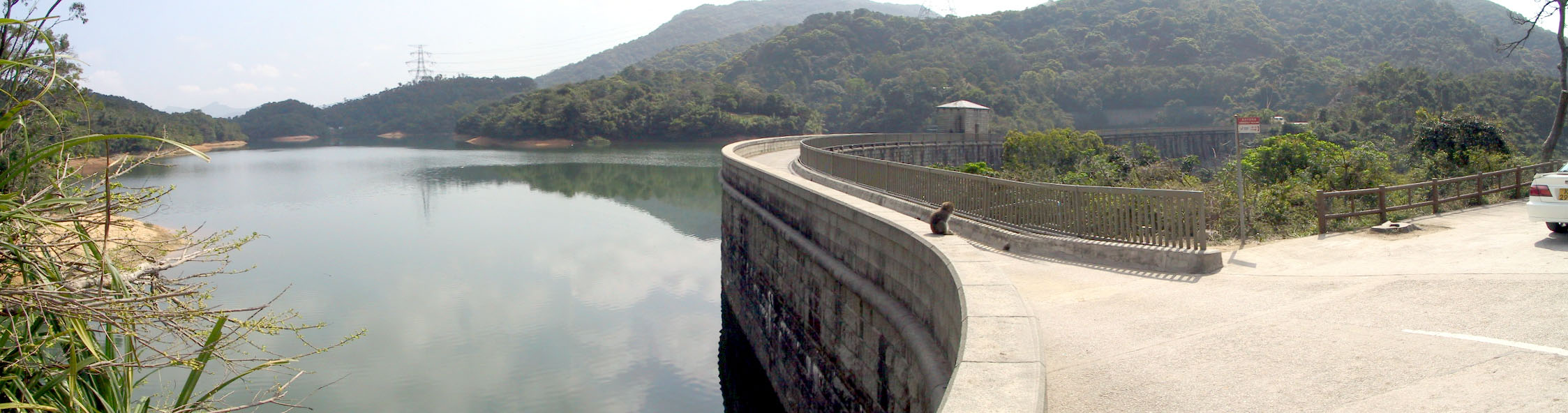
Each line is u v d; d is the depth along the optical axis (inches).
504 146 4763.8
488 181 2536.9
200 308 257.0
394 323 953.5
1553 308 294.4
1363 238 496.1
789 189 709.9
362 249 1402.6
